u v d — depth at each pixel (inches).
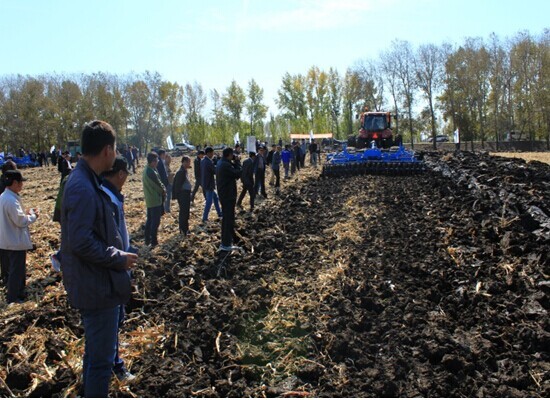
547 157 1478.8
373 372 192.7
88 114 2581.2
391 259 333.1
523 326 229.5
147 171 392.5
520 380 188.9
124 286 140.9
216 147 2536.9
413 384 187.6
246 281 297.7
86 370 145.6
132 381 184.7
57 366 200.5
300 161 1178.6
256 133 2824.8
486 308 250.2
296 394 181.6
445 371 194.4
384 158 893.8
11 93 2534.5
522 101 2481.5
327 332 224.4
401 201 564.7
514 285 277.4
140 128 2837.1
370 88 2837.1
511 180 551.8
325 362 204.1
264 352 215.3
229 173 356.2
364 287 277.6
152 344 216.1
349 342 212.8
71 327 236.8
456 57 2544.3
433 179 730.2
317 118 2819.9
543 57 2348.7
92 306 135.9
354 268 313.1
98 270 136.3
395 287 277.4
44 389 183.8
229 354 209.9
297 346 214.8
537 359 205.6
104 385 140.7
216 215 536.1
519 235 354.9
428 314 244.5
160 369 196.1
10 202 269.9
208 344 219.0
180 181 424.8
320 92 2938.0
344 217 487.2
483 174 618.5
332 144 2438.5
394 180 786.8
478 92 2556.6
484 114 2662.4
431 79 2635.3
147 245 401.4
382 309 253.0
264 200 637.9
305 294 274.5
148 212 397.4
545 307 251.9
